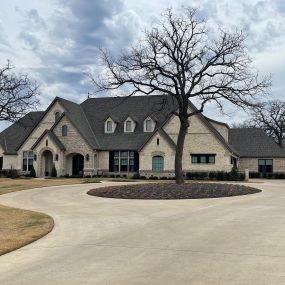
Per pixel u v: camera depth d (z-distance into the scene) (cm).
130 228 1448
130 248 1127
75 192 2938
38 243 1241
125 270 910
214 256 1013
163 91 3372
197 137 4722
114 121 5103
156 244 1169
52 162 5009
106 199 2486
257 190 2897
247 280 816
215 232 1325
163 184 2983
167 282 815
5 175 5159
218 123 5094
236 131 5678
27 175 5016
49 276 885
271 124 8012
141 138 4931
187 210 1917
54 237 1326
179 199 2423
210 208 1970
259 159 5359
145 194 2561
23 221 1634
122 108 5350
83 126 5112
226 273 866
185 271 888
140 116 5169
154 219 1645
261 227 1395
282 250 1060
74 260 1018
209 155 4675
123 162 4922
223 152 4634
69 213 1889
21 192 2995
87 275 881
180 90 3403
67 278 866
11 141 5744
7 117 4584
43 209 2056
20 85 4681
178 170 3294
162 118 4981
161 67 3338
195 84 3347
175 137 4794
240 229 1366
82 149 4916
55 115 5134
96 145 4978
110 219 1673
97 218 1711
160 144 4712
